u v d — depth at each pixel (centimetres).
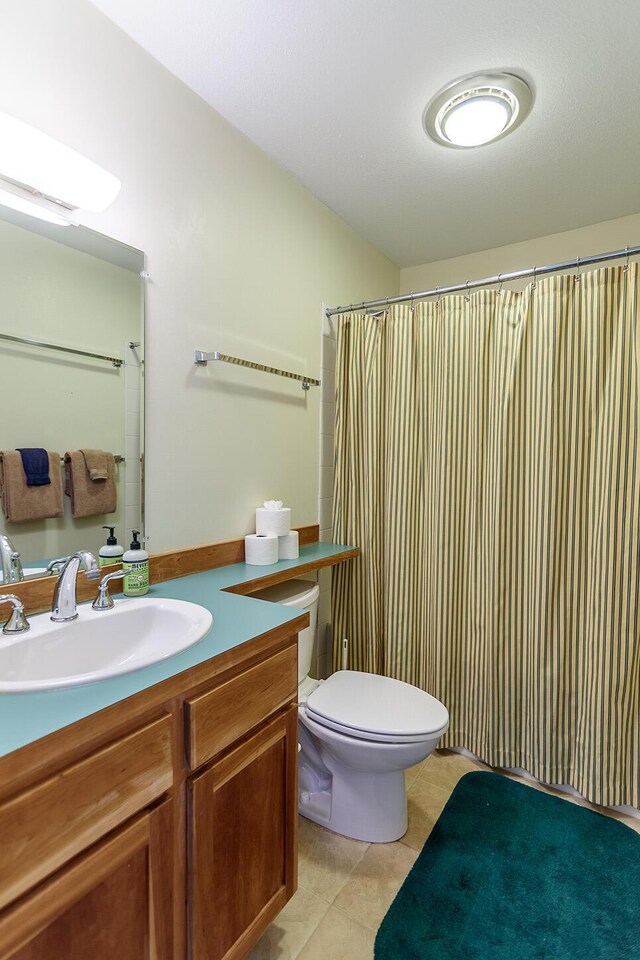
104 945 72
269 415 187
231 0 118
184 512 151
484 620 190
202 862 89
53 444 117
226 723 95
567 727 175
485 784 181
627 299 162
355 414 218
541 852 146
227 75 142
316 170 188
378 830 150
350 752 142
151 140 136
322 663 225
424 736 138
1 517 107
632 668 163
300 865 141
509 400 183
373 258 253
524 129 162
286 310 193
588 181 193
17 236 108
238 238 168
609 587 164
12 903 61
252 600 126
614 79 141
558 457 174
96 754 70
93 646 105
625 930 120
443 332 199
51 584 114
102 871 72
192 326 151
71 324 119
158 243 140
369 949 115
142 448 138
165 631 113
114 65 126
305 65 138
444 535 198
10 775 59
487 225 230
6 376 107
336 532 222
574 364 172
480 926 121
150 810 80
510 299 186
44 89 111
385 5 119
